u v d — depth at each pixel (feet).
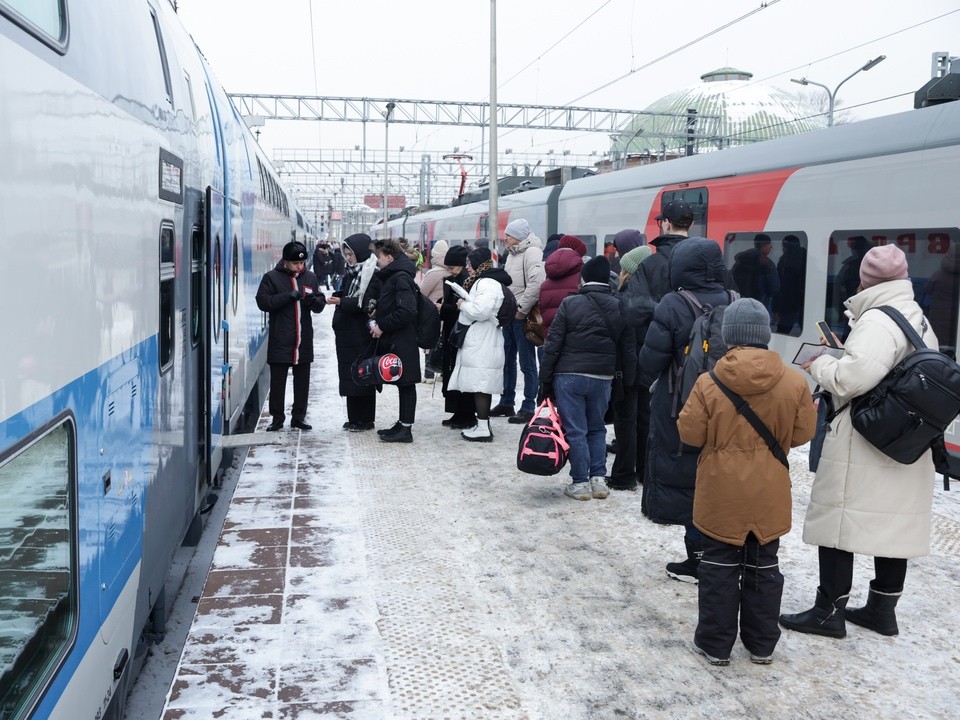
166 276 11.58
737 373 12.15
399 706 11.61
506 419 29.99
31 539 6.10
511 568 16.53
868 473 13.10
